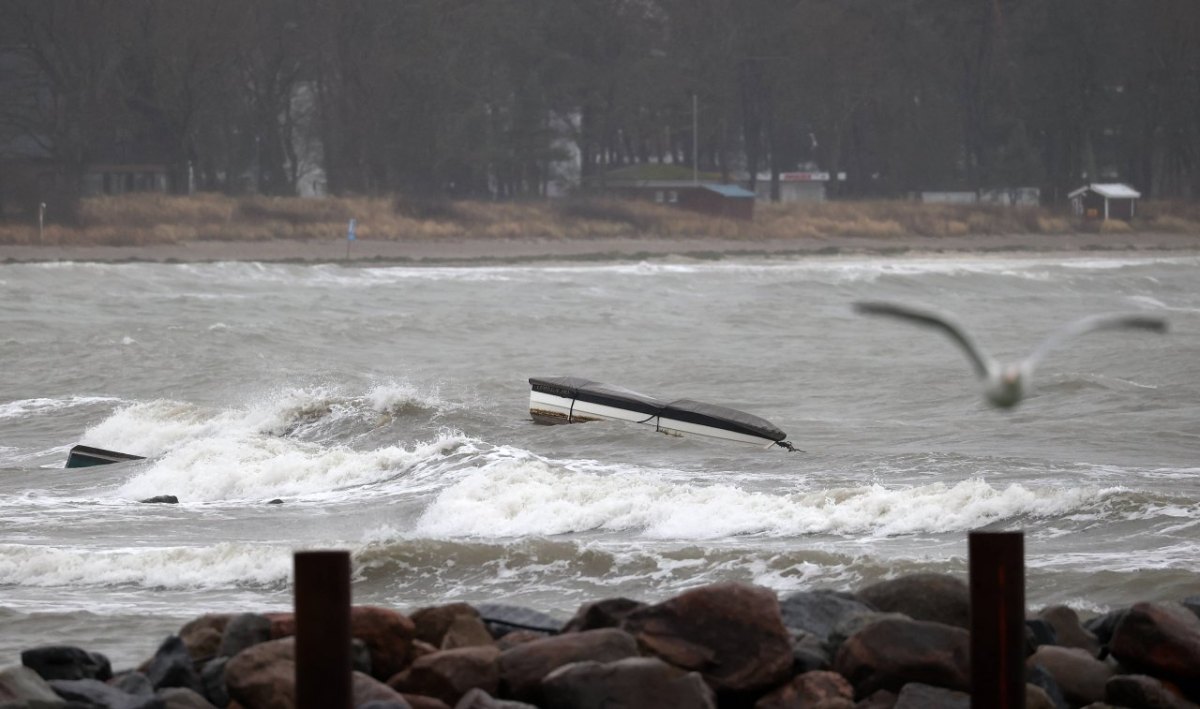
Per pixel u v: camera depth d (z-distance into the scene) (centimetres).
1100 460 8588
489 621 3709
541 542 5634
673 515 6450
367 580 5456
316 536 6456
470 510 6694
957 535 6075
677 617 3425
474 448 8300
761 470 8088
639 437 9069
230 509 7244
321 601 2658
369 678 3234
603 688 3198
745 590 3441
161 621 4750
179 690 3297
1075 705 3431
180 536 6456
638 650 3384
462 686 3297
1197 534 5800
